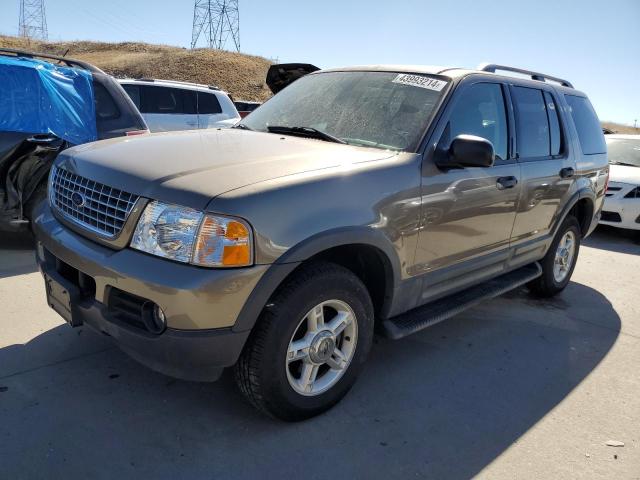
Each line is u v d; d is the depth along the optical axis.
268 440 2.73
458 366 3.70
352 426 2.91
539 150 4.37
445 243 3.42
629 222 8.05
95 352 3.40
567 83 5.43
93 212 2.72
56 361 3.27
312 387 2.86
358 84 3.82
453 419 3.07
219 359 2.45
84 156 3.01
